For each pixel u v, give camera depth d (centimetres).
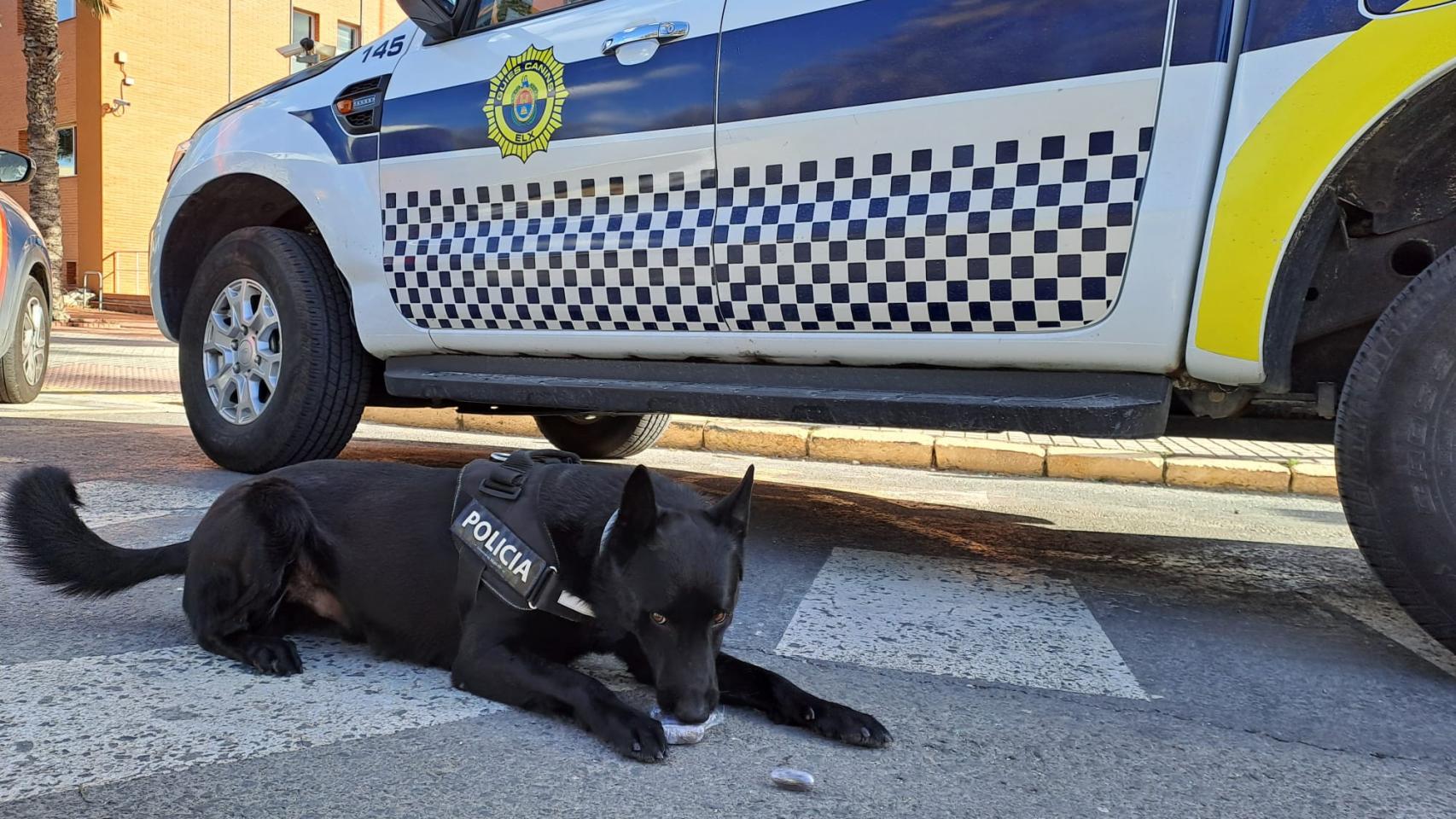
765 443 663
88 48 2123
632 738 191
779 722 214
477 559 221
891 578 340
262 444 438
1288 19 247
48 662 229
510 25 378
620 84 342
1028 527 446
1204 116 256
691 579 203
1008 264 280
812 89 306
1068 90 270
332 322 430
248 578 235
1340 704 236
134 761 180
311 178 424
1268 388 268
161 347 1291
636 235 339
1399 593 249
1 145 2356
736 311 325
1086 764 198
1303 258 257
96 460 486
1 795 165
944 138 288
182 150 501
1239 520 488
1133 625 296
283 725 200
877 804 177
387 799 170
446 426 735
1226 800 184
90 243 2186
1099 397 284
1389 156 253
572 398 371
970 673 249
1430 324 238
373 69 416
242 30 2334
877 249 296
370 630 247
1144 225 263
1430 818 179
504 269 368
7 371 679
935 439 656
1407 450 241
